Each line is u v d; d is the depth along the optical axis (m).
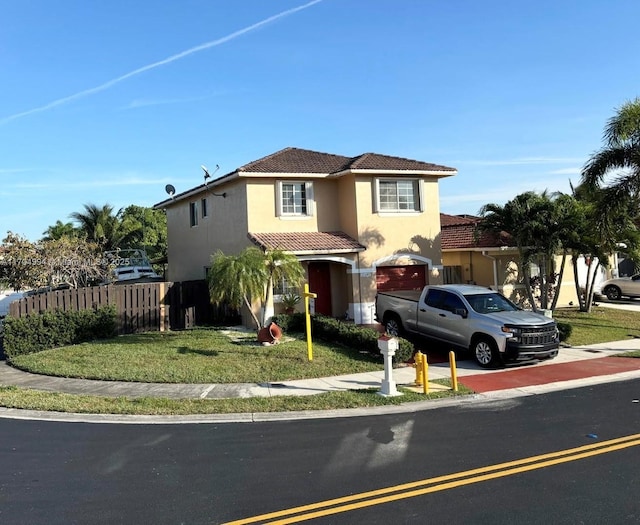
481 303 14.02
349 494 5.66
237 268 14.63
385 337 10.64
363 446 7.41
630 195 17.22
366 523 4.96
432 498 5.48
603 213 17.44
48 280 23.41
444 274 23.88
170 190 23.23
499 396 10.38
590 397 9.98
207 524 5.06
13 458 7.24
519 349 12.58
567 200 19.20
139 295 18.36
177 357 13.77
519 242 19.47
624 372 12.20
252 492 5.82
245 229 19.44
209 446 7.63
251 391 11.01
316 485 5.96
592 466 6.27
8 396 10.68
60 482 6.29
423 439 7.66
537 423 8.30
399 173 20.19
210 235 22.50
